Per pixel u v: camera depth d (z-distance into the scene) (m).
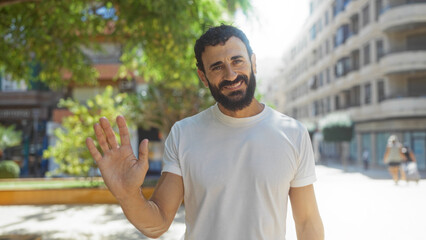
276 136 1.66
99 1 7.79
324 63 41.94
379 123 30.31
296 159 1.68
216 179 1.62
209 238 1.63
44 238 6.82
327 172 23.83
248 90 1.65
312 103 49.69
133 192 1.48
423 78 27.86
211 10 7.78
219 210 1.62
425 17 25.66
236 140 1.65
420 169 26.89
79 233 7.24
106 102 13.11
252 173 1.61
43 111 25.83
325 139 28.91
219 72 1.63
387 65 27.28
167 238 6.64
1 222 8.56
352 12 33.50
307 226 1.73
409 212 8.62
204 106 13.12
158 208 1.63
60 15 7.04
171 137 1.76
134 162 1.50
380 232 6.69
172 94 13.66
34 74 24.28
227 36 1.63
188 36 7.37
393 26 26.69
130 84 22.19
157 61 8.23
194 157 1.66
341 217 8.16
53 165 24.19
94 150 1.49
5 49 8.01
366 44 31.44
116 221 8.50
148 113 14.23
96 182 13.41
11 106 25.78
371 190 13.21
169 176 1.71
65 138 12.88
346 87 36.22
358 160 34.59
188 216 1.73
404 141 27.42
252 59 1.73
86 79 8.70
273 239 1.62
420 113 25.94
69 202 11.76
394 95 28.19
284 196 1.65
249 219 1.60
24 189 11.77
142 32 7.55
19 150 26.64
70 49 8.18
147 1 6.11
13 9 7.79
